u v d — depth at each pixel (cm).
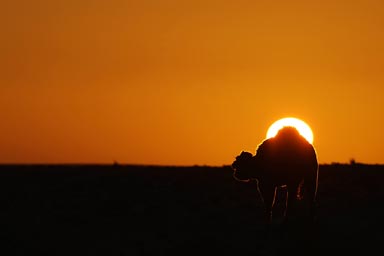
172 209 10725
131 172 14675
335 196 11350
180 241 8712
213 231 9169
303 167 8738
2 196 12281
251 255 7962
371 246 8262
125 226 9731
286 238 8669
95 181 13438
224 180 13212
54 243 8900
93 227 9731
